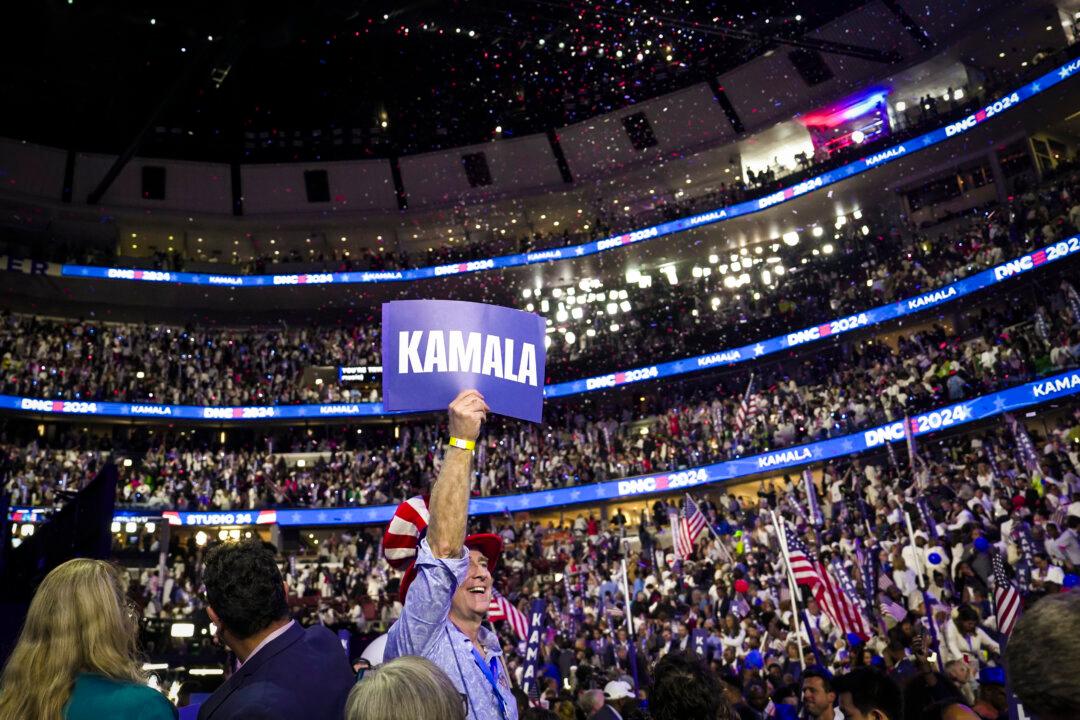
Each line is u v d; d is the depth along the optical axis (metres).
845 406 28.44
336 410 37.28
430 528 3.02
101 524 8.83
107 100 37.88
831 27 37.03
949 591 12.95
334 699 2.94
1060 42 33.69
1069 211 26.25
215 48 30.42
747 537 22.12
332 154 42.81
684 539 17.33
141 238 42.03
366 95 40.16
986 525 15.88
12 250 39.25
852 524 20.81
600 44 34.97
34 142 39.81
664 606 18.02
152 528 32.06
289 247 43.84
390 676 2.10
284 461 35.56
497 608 12.32
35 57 34.94
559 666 16.12
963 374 25.52
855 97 37.09
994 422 25.22
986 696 5.70
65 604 2.67
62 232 40.25
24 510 30.55
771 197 36.38
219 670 17.58
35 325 37.72
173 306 41.19
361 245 44.19
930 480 20.55
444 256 40.66
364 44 36.34
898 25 35.59
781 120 38.38
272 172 42.59
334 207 42.56
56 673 2.58
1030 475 18.67
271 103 40.06
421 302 3.39
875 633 11.65
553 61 38.03
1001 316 27.41
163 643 18.30
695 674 3.53
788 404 30.02
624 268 40.47
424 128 42.59
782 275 35.16
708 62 39.62
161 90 37.44
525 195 42.03
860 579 14.95
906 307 29.89
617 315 37.81
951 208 34.50
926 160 33.78
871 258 33.50
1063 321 24.33
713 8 33.91
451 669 2.96
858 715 4.64
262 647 3.00
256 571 3.05
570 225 43.81
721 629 16.42
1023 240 27.58
